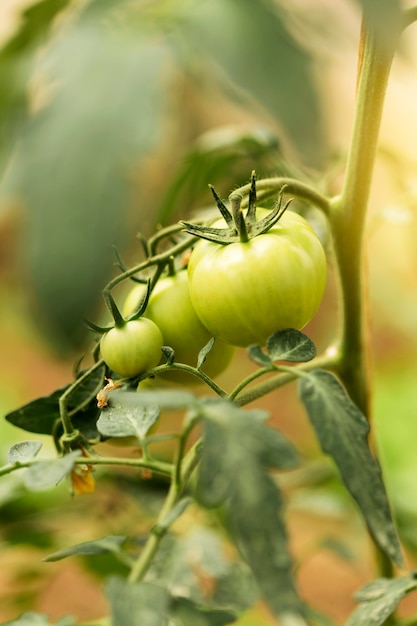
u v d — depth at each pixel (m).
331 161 0.79
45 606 1.27
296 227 0.53
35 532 0.82
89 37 1.03
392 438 1.48
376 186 1.89
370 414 0.61
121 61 1.00
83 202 1.01
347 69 1.08
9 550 0.93
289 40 0.97
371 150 0.55
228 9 0.97
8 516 0.87
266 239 0.52
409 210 0.73
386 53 0.53
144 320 0.53
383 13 0.41
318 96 0.97
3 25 2.10
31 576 0.84
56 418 0.55
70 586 1.34
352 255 0.57
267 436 0.44
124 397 0.46
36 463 0.50
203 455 0.44
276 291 0.52
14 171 1.04
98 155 0.99
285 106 0.95
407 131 2.48
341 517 0.91
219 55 0.95
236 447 0.44
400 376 1.73
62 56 1.04
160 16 1.02
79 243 1.02
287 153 0.98
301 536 1.36
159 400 0.45
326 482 0.95
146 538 0.70
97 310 1.07
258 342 0.53
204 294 0.53
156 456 0.82
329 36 1.01
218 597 0.71
